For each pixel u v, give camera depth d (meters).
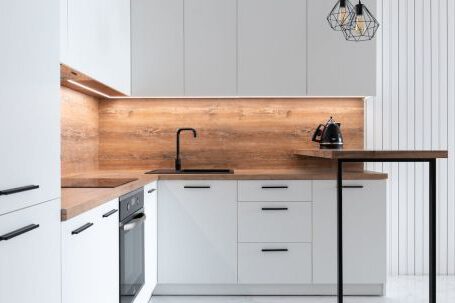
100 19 2.80
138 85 3.66
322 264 3.35
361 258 3.34
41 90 1.35
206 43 3.64
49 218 1.39
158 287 3.44
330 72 3.64
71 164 3.29
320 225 3.34
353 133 3.93
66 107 3.17
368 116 3.92
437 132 3.95
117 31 3.24
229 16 3.65
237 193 3.35
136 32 3.65
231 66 3.65
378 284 3.40
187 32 3.65
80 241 1.67
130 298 2.49
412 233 3.97
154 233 3.26
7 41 1.15
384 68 3.93
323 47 3.64
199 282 3.37
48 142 1.40
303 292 3.43
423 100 3.95
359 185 3.33
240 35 3.64
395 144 3.93
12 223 1.16
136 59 3.65
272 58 3.65
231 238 3.36
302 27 3.64
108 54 3.00
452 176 3.98
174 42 3.65
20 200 1.20
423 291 3.51
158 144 3.94
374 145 3.93
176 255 3.37
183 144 3.93
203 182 3.35
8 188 1.15
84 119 3.56
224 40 3.64
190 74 3.66
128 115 3.94
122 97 3.77
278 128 3.93
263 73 3.64
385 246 3.34
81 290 1.68
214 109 3.93
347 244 3.35
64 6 2.16
